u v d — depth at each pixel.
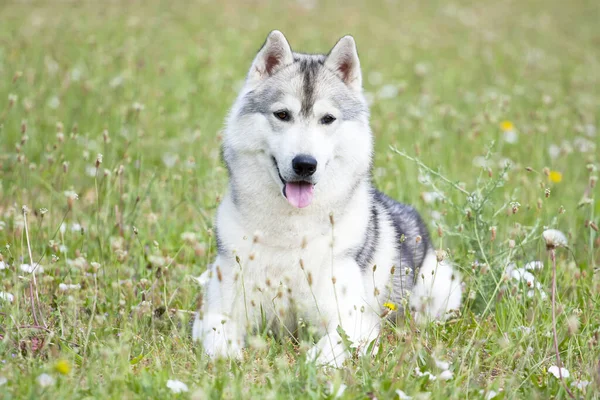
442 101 15.40
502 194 10.36
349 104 6.67
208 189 9.41
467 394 5.36
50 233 8.27
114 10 22.11
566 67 20.28
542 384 5.72
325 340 6.16
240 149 6.57
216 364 5.65
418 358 5.93
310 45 20.12
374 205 7.29
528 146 11.43
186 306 7.11
